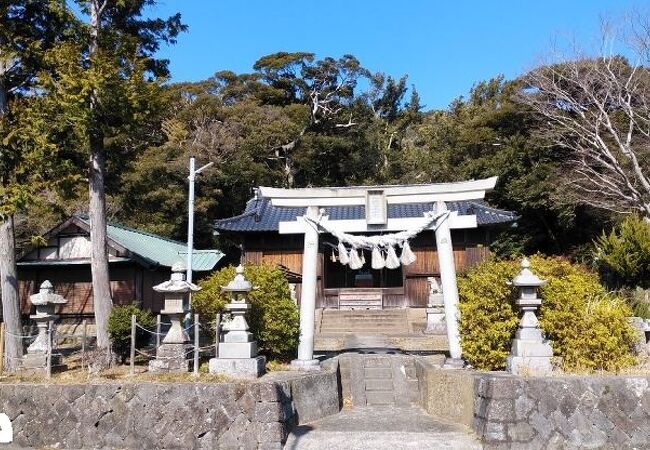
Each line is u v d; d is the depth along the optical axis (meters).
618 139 22.06
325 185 37.34
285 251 22.50
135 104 10.57
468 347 9.81
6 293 12.10
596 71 23.16
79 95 10.05
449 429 8.34
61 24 12.77
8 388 8.57
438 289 18.16
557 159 28.19
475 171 29.70
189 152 30.58
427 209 19.52
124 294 18.70
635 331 9.31
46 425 8.30
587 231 28.55
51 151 10.89
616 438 7.29
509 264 10.09
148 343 11.22
